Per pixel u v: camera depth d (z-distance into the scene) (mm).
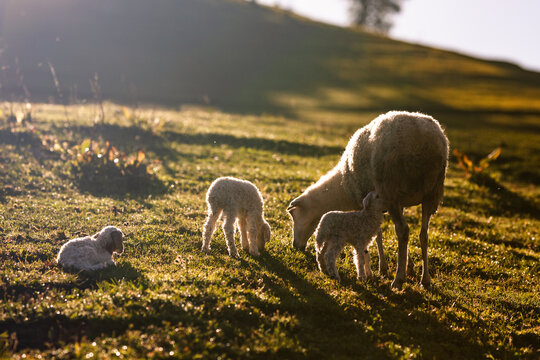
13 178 10984
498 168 20266
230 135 19266
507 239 10664
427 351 5023
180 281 5812
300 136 21719
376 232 6523
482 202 14328
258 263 6773
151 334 4637
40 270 6156
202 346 4504
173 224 8688
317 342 4871
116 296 5254
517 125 32906
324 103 39000
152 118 19141
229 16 69250
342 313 5484
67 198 10109
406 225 6406
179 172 13258
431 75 53969
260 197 7301
